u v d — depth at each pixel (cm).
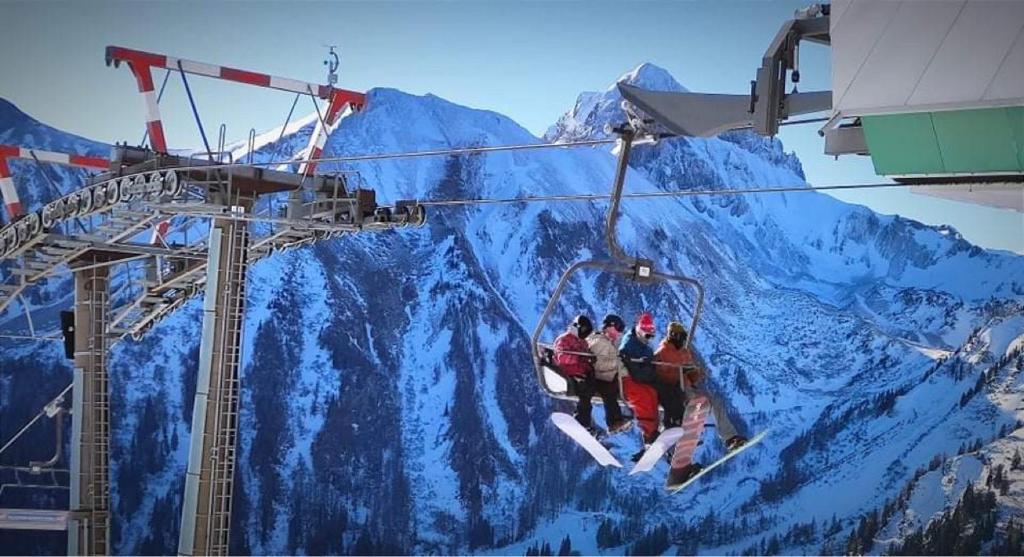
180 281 4125
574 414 1952
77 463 4025
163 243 4084
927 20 1902
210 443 3362
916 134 1866
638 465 1902
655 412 1914
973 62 1848
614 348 1945
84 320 4072
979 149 1838
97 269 4091
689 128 1928
